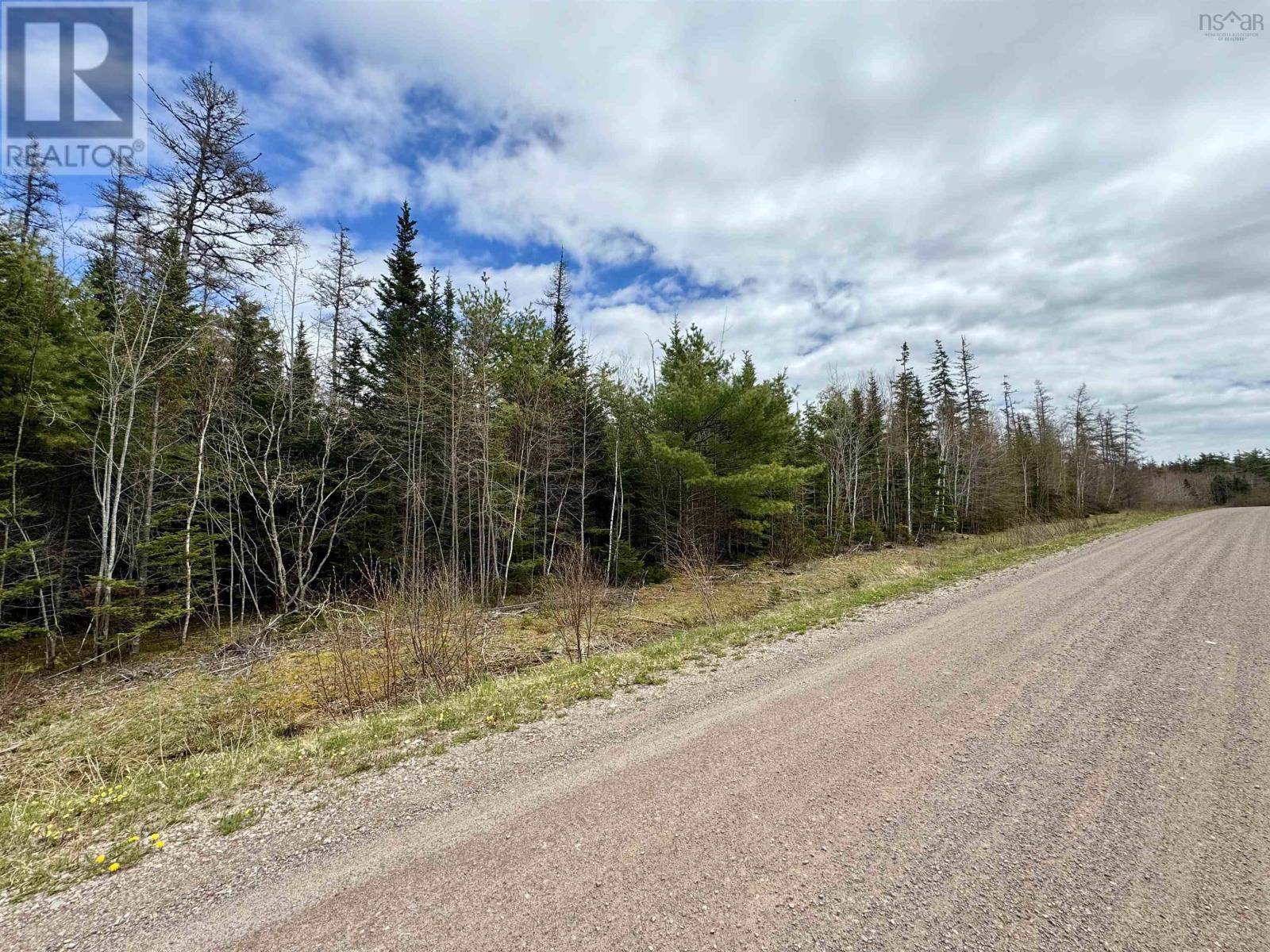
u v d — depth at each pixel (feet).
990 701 15.48
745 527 63.72
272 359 55.62
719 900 8.05
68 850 10.85
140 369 40.81
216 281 45.34
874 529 88.84
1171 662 18.10
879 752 12.62
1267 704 14.33
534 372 58.65
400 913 8.19
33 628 35.29
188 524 42.24
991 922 7.33
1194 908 7.37
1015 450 126.00
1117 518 121.39
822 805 10.49
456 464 55.01
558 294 77.30
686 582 57.62
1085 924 7.19
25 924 8.56
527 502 59.00
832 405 91.15
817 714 15.25
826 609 31.71
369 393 62.39
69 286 39.04
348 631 31.19
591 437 67.51
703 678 19.84
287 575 52.54
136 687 31.19
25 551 36.29
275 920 8.23
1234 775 10.89
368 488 56.44
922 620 26.81
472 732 15.93
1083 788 10.68
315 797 12.46
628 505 68.13
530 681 21.57
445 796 12.07
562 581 34.50
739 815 10.31
